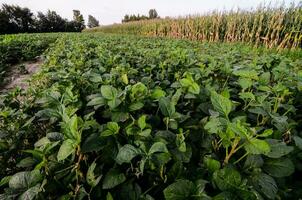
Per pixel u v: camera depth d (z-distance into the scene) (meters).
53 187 1.09
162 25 17.56
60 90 1.85
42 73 2.73
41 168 1.19
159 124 1.51
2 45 8.66
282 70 2.10
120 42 7.11
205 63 2.92
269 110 1.37
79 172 1.11
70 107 1.52
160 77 2.29
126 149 1.04
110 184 1.04
